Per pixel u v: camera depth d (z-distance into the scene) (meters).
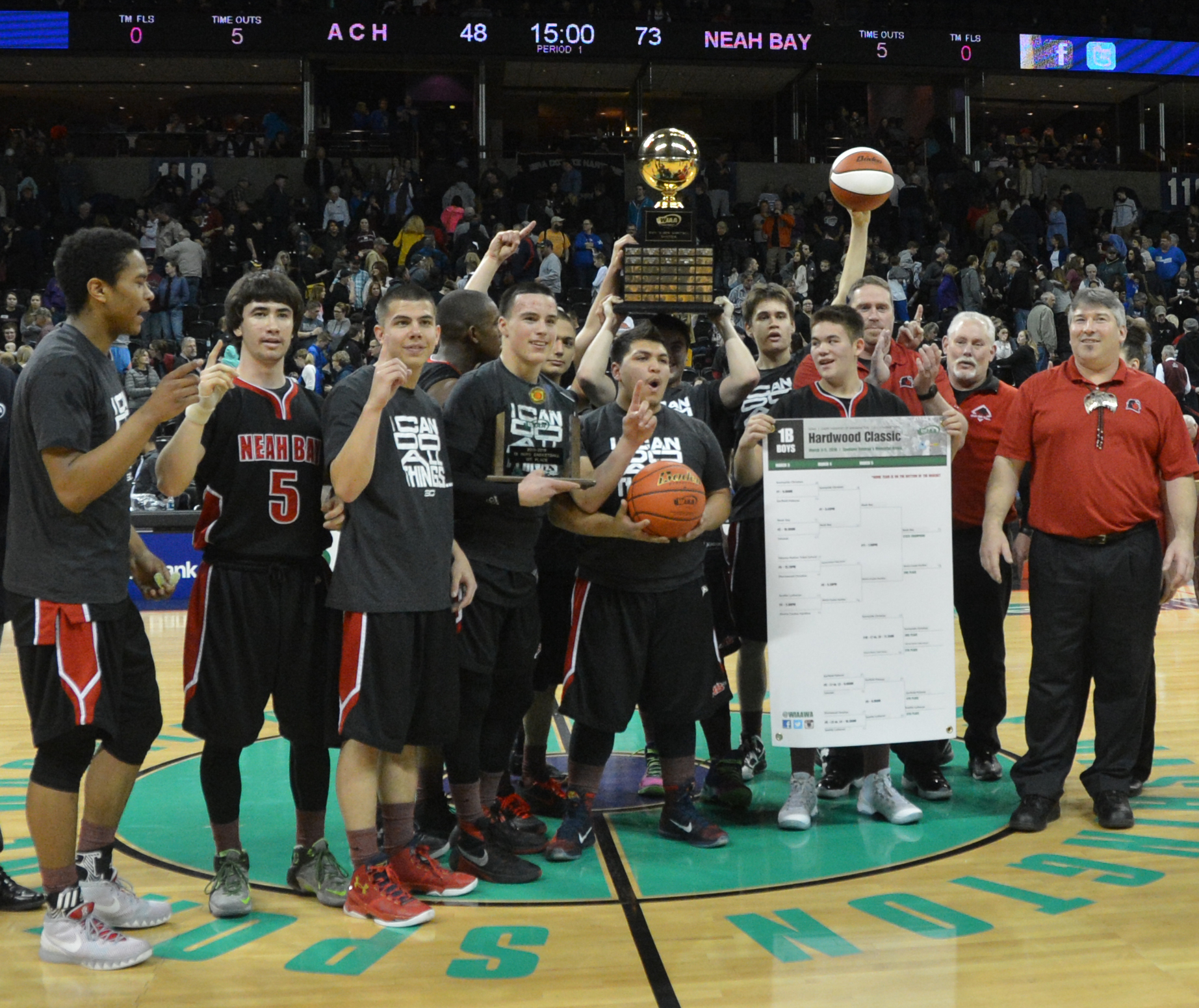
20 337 12.53
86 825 3.07
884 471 3.89
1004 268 15.65
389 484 3.11
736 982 2.64
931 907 3.11
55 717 2.79
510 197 17.48
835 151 19.45
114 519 2.92
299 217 16.16
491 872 3.37
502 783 3.95
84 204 16.16
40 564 2.83
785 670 3.85
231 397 3.12
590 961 2.78
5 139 19.14
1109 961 2.74
